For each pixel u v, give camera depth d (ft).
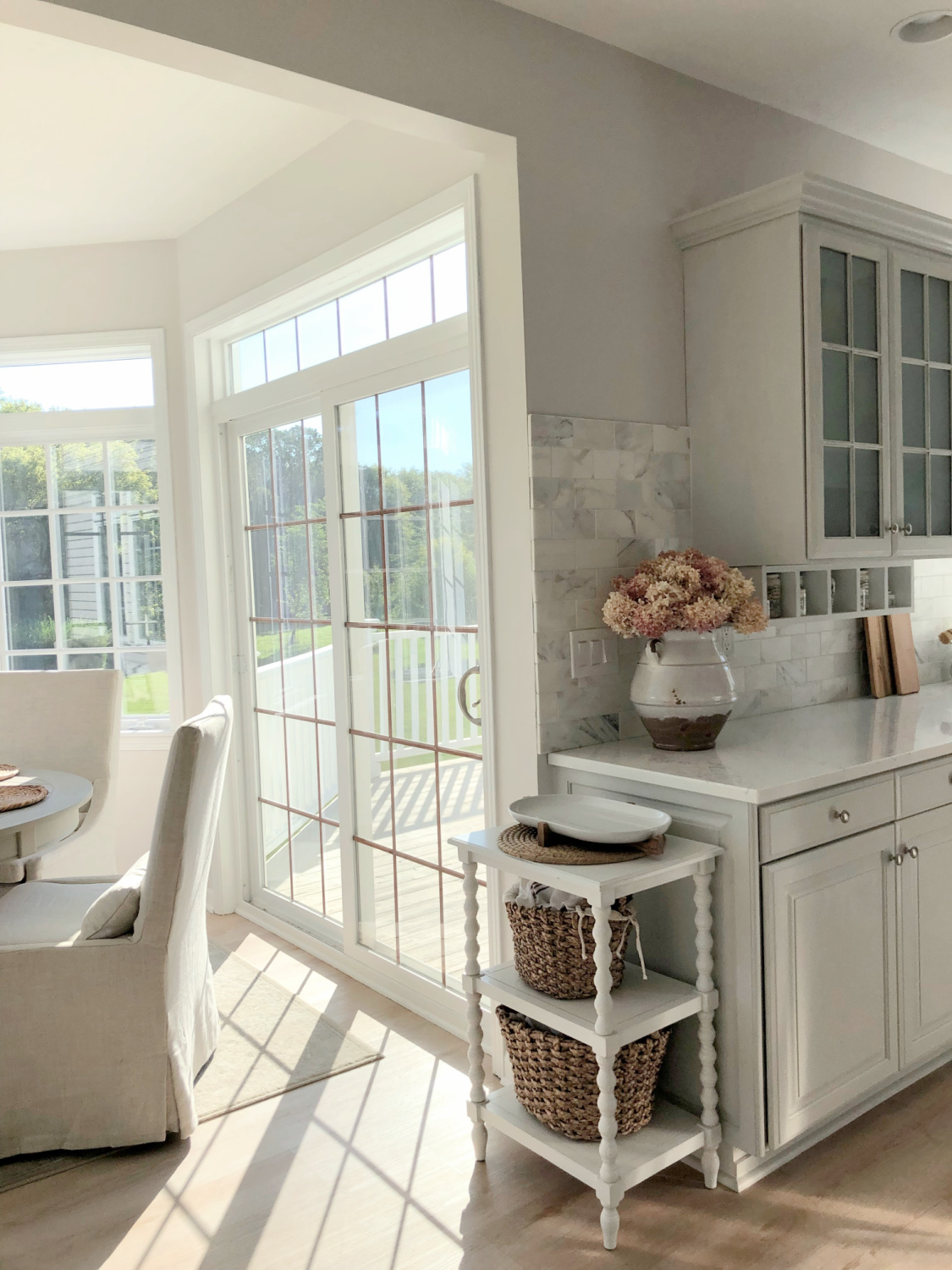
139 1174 7.29
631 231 8.61
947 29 8.29
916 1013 7.89
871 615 9.62
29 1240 6.55
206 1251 6.39
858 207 8.48
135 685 13.98
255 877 13.12
